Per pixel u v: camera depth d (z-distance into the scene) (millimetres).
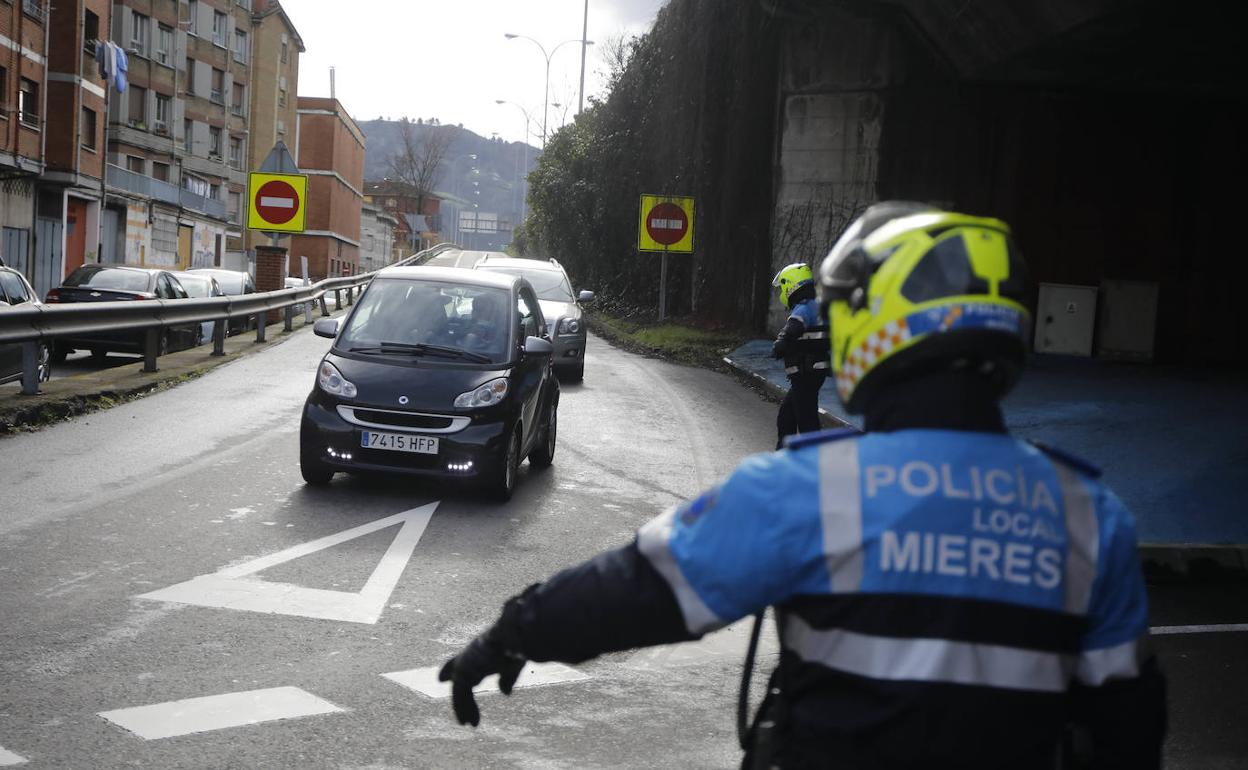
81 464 9047
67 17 39969
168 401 12773
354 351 9109
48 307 11805
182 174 61188
